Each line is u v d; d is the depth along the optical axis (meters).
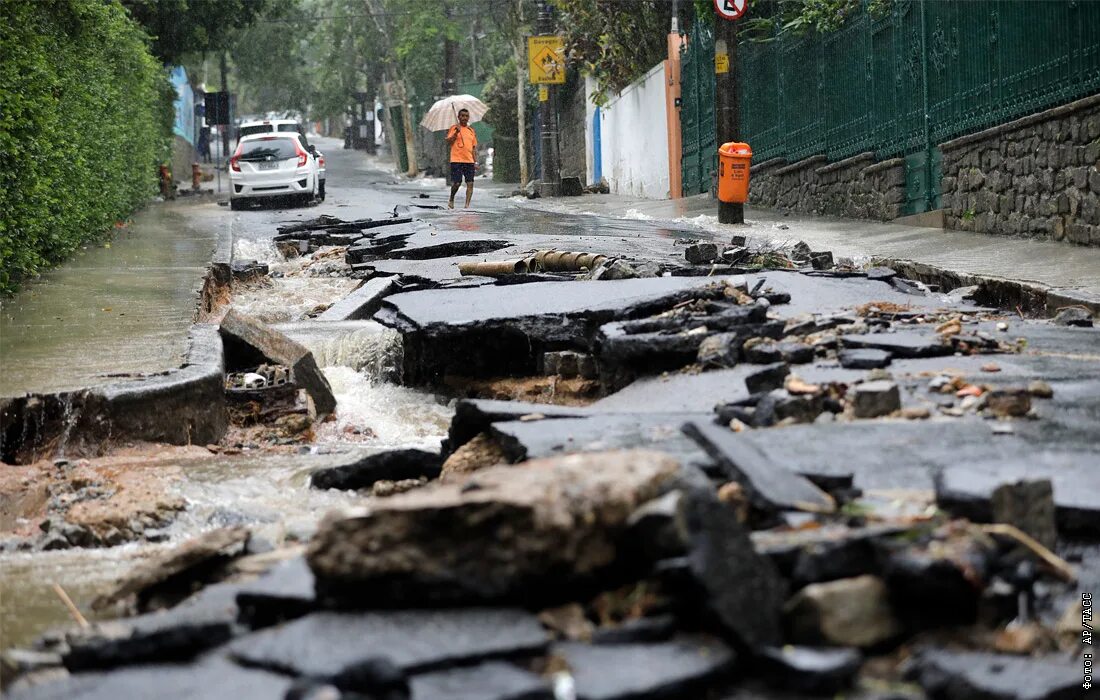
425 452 7.55
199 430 9.09
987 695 3.51
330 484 7.57
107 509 6.84
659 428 6.57
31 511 7.32
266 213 30.20
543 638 3.76
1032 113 16.83
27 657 4.24
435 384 11.30
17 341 11.04
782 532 4.36
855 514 4.53
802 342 8.87
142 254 18.89
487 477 4.30
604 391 9.55
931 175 20.44
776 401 6.64
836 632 3.81
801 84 26.77
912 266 14.99
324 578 4.02
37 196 14.97
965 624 3.94
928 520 4.33
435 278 14.48
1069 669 3.63
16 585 5.78
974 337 8.84
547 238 19.36
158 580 5.08
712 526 3.90
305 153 33.44
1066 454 5.60
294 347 10.55
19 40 15.62
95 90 21.91
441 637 3.78
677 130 34.69
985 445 5.84
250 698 3.56
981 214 18.27
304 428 9.75
